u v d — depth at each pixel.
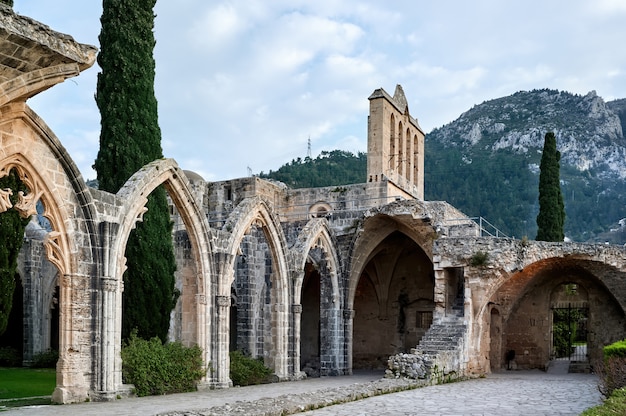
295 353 31.75
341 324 36.06
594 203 158.75
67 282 19.94
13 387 24.48
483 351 33.53
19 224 23.55
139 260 26.61
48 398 20.33
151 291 26.62
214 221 43.31
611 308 36.62
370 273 43.25
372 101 45.56
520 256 32.22
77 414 16.56
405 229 36.56
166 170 24.19
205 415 14.89
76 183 20.42
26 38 15.62
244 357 29.95
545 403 19.88
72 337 19.83
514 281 36.69
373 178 44.59
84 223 20.67
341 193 43.69
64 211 20.02
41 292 39.88
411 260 42.94
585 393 23.16
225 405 16.69
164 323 27.12
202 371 24.81
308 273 44.66
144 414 16.56
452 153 169.25
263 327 37.03
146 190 23.33
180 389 23.78
